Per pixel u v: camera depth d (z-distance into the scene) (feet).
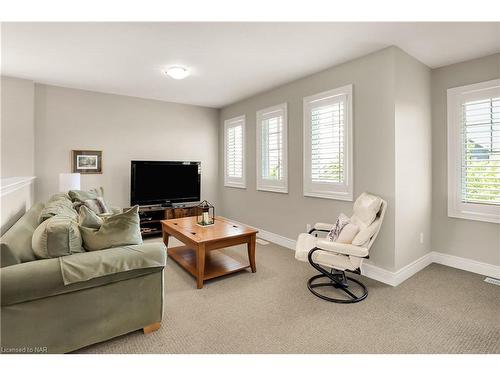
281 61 10.12
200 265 8.67
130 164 15.49
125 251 5.95
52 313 5.22
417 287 8.73
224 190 18.37
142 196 15.08
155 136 16.28
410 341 6.03
